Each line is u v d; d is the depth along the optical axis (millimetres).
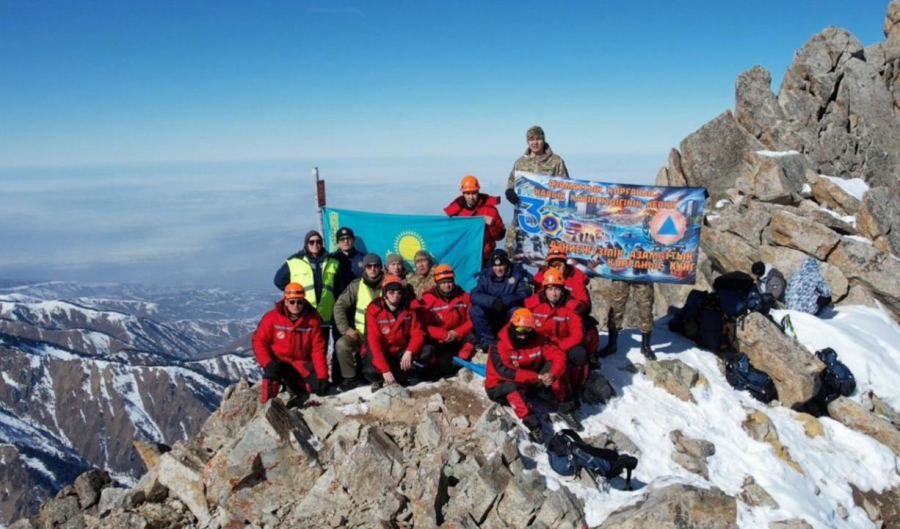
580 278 11344
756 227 18344
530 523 7918
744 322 13219
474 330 11141
